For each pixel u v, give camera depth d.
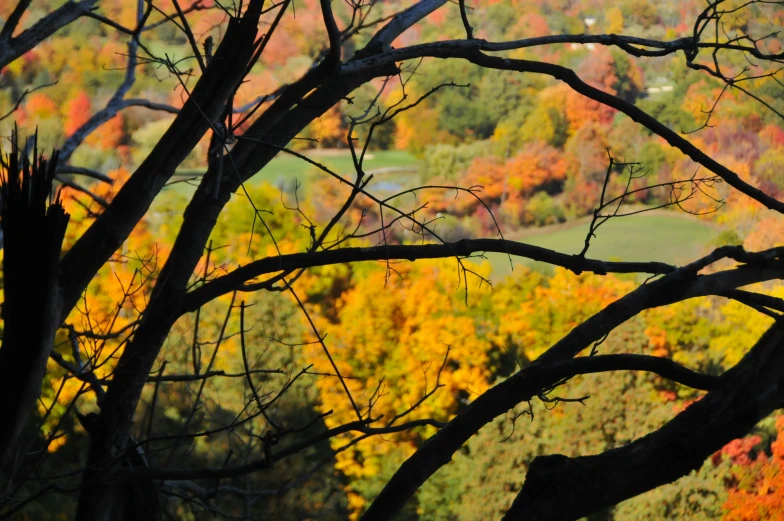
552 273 44.28
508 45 4.50
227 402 14.73
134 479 3.41
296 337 18.14
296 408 15.42
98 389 4.31
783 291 30.41
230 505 8.94
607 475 2.94
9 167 2.80
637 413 23.38
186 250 4.63
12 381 2.87
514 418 3.42
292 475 13.05
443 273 31.59
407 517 23.64
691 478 21.91
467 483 23.42
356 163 3.58
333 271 31.80
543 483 2.95
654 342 35.28
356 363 28.38
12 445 2.92
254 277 3.90
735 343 35.25
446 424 3.36
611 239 42.72
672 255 41.78
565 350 3.49
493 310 33.16
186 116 4.09
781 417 22.67
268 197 26.89
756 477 22.17
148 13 4.44
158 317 4.15
